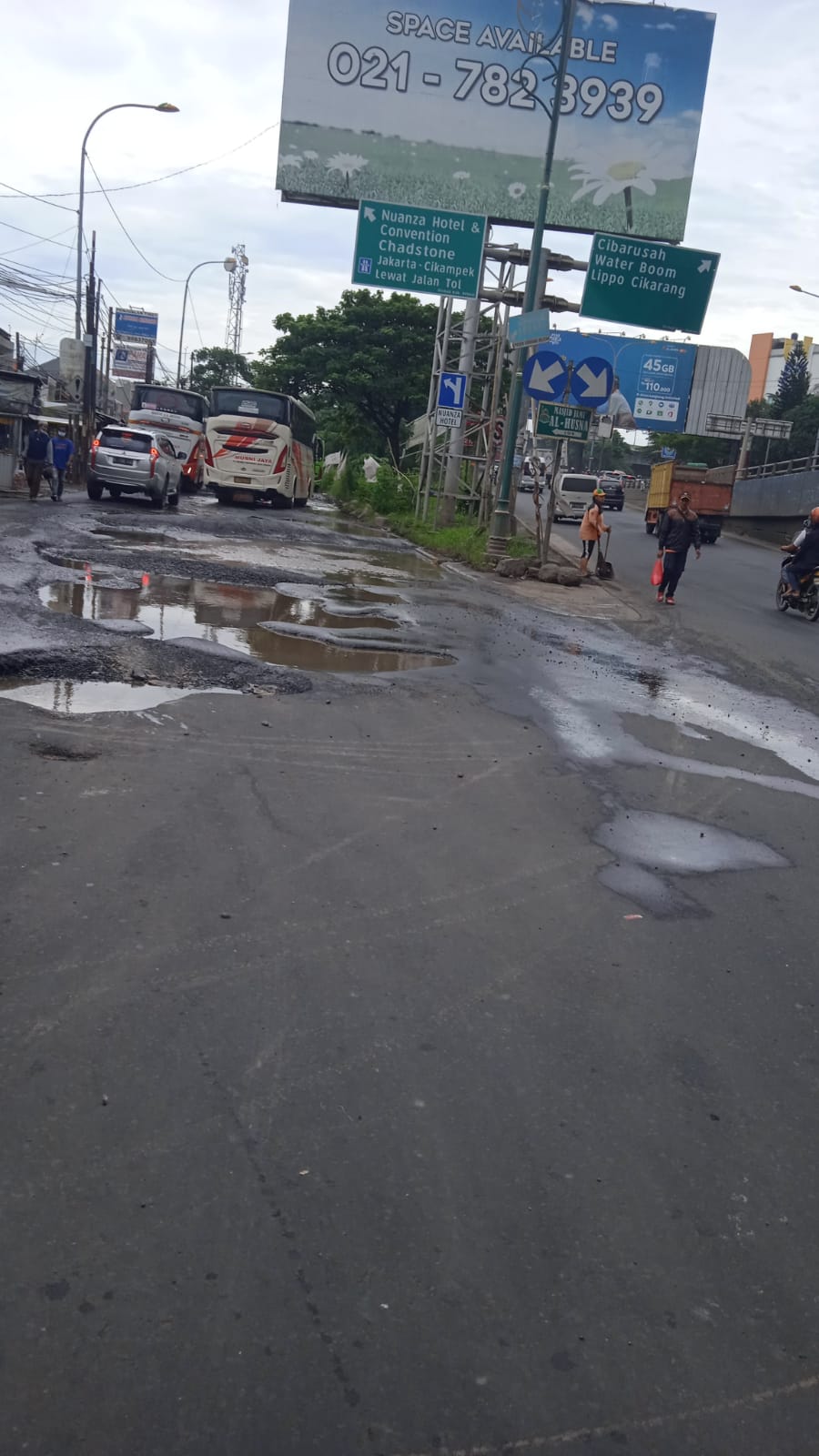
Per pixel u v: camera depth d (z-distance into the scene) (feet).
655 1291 9.23
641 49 83.30
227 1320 8.47
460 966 14.55
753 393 457.68
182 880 16.14
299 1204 9.79
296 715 25.95
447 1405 7.95
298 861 17.40
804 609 58.44
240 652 31.58
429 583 55.83
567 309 86.53
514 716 28.71
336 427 189.06
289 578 49.83
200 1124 10.74
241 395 105.70
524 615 48.32
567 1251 9.57
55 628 31.48
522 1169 10.58
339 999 13.34
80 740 22.00
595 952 15.47
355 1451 7.54
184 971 13.56
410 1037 12.68
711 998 14.47
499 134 83.82
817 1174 11.02
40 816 17.80
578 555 91.56
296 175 83.97
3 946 13.62
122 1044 11.92
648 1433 7.90
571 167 84.48
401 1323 8.62
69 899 15.06
